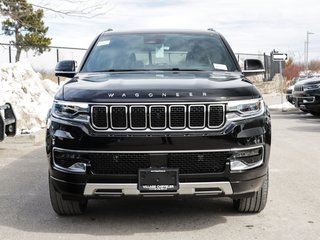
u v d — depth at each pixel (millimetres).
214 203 6172
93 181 4863
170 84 5043
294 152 10266
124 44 6598
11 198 6629
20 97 14656
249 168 4945
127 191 4820
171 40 6641
